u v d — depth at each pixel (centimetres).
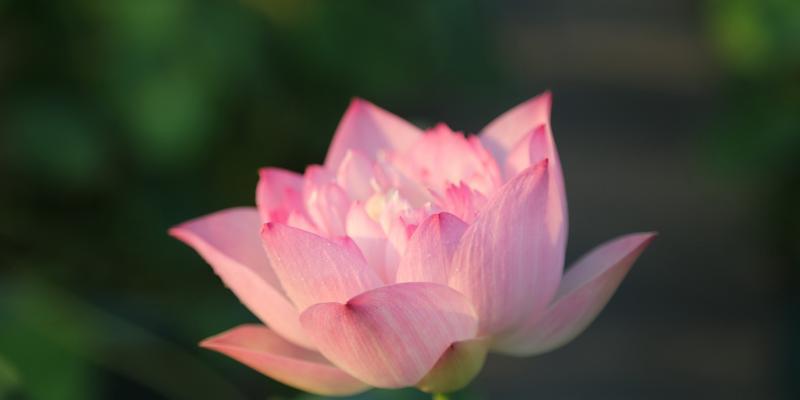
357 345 101
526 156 106
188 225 106
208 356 170
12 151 211
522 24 528
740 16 273
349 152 109
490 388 330
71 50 213
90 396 120
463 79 273
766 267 368
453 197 104
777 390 325
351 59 239
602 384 332
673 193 422
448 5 261
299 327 104
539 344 104
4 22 212
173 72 209
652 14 539
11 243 217
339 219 105
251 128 233
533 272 102
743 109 294
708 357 343
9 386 117
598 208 417
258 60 219
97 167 213
